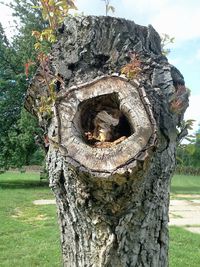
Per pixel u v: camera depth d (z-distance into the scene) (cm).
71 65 290
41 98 283
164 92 283
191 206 1505
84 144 252
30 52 2127
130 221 268
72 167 248
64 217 286
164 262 287
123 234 267
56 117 263
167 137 276
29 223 1085
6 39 2300
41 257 734
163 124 272
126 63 288
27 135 2078
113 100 268
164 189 282
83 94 266
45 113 283
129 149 245
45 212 1264
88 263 275
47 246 810
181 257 748
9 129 2297
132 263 271
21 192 1894
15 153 2241
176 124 287
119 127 269
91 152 248
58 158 280
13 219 1134
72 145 253
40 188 2142
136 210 266
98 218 262
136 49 293
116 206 256
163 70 287
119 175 239
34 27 2130
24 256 743
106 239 265
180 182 2941
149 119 250
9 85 2281
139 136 247
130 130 263
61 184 281
